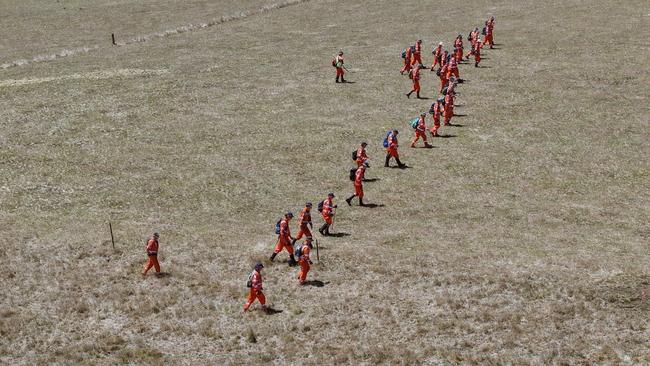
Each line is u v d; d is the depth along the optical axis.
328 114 50.53
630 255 31.14
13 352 26.11
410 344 25.92
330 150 44.41
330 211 34.00
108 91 57.06
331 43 70.75
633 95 52.31
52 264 32.50
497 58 62.81
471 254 31.88
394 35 72.62
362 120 49.19
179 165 42.88
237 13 88.62
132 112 51.94
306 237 32.25
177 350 26.19
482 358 24.80
